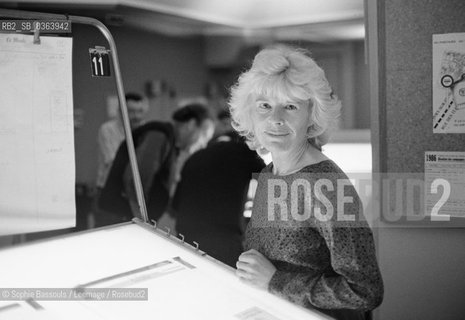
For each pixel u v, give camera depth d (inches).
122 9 109.7
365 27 53.6
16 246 39.8
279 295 34.0
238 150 65.2
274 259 37.0
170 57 124.7
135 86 123.6
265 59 36.4
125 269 35.0
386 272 55.4
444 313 54.7
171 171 84.0
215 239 64.7
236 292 31.8
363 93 61.1
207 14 116.0
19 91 38.8
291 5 97.7
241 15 107.8
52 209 41.1
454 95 49.9
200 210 67.1
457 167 51.0
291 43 39.0
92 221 85.3
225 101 42.8
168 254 38.1
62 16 39.4
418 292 55.2
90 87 105.4
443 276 54.2
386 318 56.1
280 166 38.4
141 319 27.9
